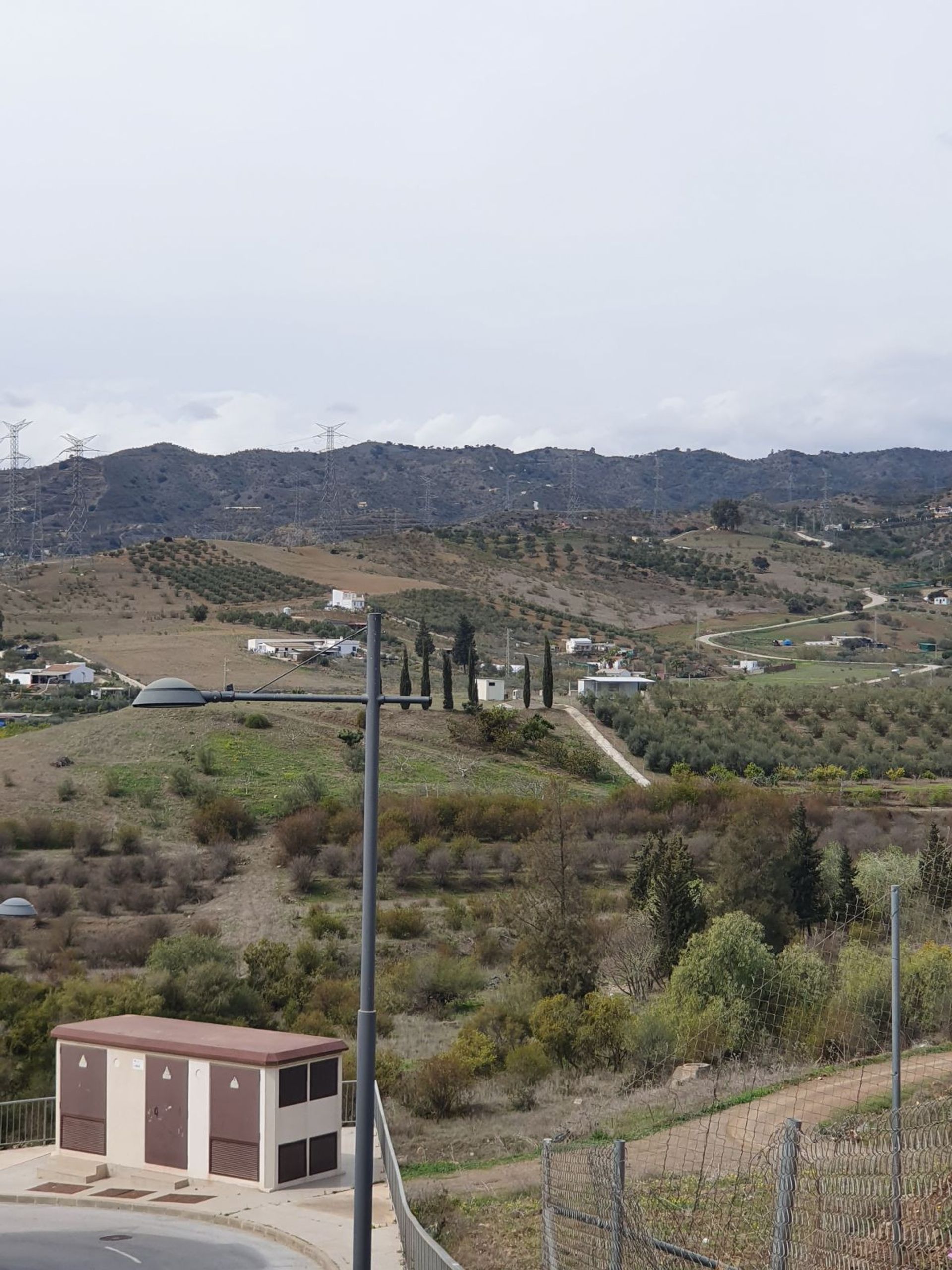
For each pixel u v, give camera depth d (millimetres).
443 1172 25906
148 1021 28234
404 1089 34406
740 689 120062
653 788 83188
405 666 111188
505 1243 19547
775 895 54656
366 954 15445
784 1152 14055
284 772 89875
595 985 47219
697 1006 37938
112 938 59438
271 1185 24844
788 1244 13852
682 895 49312
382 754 94688
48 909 65125
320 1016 44531
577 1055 38406
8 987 39625
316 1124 25781
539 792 89750
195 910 67562
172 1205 23812
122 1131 26391
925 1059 31812
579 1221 17328
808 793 85125
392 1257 20047
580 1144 25391
